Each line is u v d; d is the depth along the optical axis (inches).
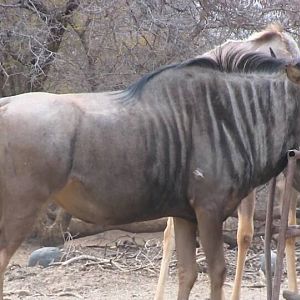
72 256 1221.7
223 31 1621.6
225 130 631.2
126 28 1610.5
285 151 655.8
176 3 1608.0
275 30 816.3
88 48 1648.6
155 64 1626.5
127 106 621.0
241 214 838.5
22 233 604.7
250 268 1135.6
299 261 1157.1
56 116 601.6
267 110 646.5
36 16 1641.2
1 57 1611.7
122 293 967.0
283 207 647.8
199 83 635.5
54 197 618.8
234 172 630.5
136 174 612.1
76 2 1611.7
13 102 610.9
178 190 625.9
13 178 597.9
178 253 670.5
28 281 1040.2
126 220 634.8
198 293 952.3
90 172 605.9
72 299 928.9
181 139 621.9
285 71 644.7
